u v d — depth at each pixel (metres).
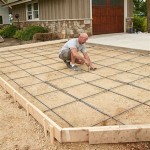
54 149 3.15
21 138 3.46
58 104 4.35
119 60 7.18
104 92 4.78
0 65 7.59
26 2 16.59
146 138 3.16
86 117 3.81
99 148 3.11
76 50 6.03
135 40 10.07
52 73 6.27
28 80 5.83
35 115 3.88
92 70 6.29
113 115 3.81
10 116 4.14
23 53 9.42
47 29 14.22
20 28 18.08
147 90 4.75
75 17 12.02
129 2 13.69
